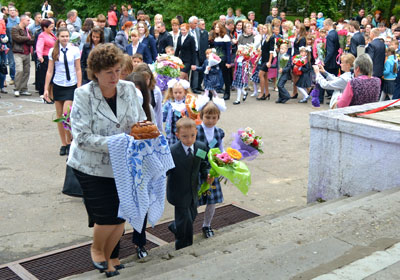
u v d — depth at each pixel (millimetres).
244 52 11641
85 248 4645
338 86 6633
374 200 4223
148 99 4082
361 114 5367
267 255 3178
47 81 7383
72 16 13750
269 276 2717
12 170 6801
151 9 25859
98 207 3307
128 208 3199
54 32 12922
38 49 10867
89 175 3250
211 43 12719
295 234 3590
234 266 3018
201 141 4559
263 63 12289
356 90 5918
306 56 11820
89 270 4258
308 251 3080
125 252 4547
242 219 5395
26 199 5801
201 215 5473
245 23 13109
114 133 3262
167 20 23719
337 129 5129
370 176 4961
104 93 3225
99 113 3201
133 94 3348
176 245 4246
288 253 3057
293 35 12391
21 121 9594
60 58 7242
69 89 7359
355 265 2736
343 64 6609
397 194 4348
